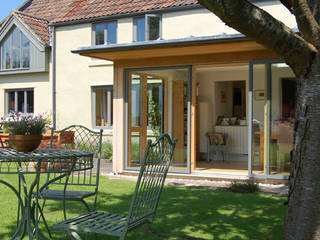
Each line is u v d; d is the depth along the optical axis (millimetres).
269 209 5996
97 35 14961
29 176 8867
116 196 6934
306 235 3684
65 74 15570
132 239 4539
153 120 9344
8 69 17000
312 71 3783
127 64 9570
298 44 3732
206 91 13039
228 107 13891
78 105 15258
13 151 4305
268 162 8172
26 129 4125
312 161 3703
